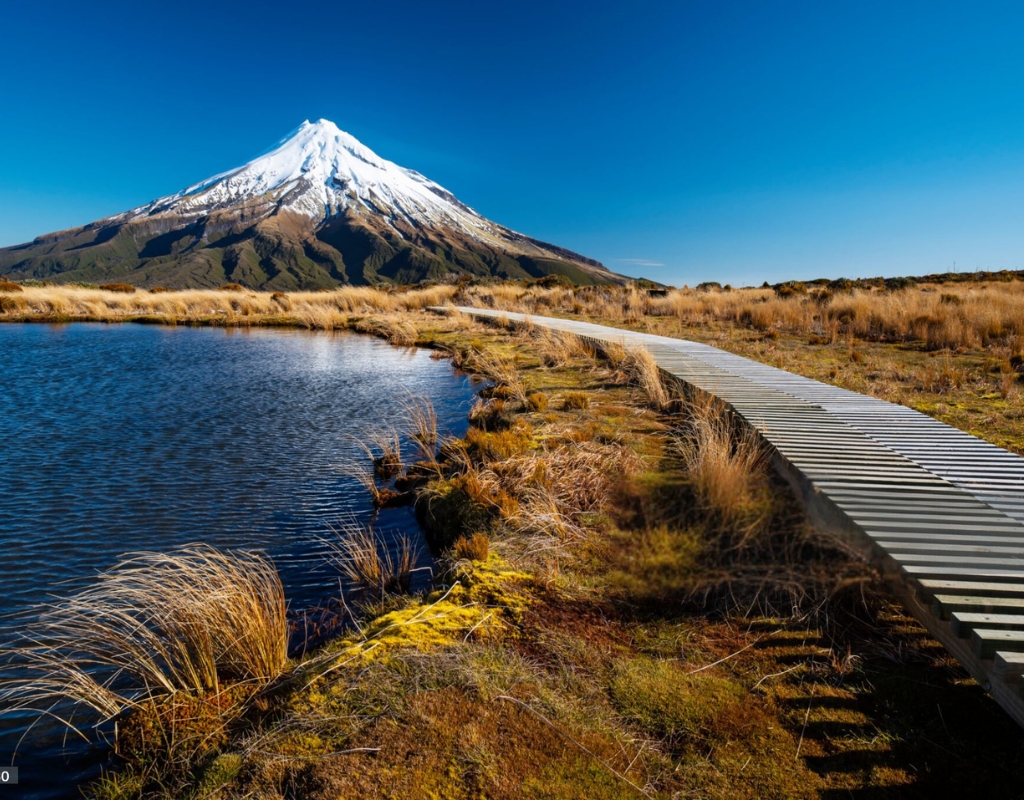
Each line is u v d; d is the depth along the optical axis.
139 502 5.49
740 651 2.83
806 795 2.01
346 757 2.15
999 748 2.23
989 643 2.31
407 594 3.91
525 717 2.34
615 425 6.93
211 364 13.21
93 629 3.55
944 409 7.24
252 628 2.93
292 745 2.24
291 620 3.68
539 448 6.13
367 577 4.16
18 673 3.20
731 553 3.77
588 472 5.23
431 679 2.55
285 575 4.27
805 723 2.36
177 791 2.22
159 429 7.84
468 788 2.00
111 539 4.77
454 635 2.92
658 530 4.14
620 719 2.36
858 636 2.96
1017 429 6.36
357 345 17.17
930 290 22.22
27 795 2.39
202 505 5.48
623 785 2.03
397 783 2.02
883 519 3.53
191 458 6.73
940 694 2.55
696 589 3.38
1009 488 4.09
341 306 27.69
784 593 3.31
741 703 2.47
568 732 2.26
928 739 2.28
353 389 10.64
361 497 5.77
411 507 5.53
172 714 2.61
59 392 9.91
